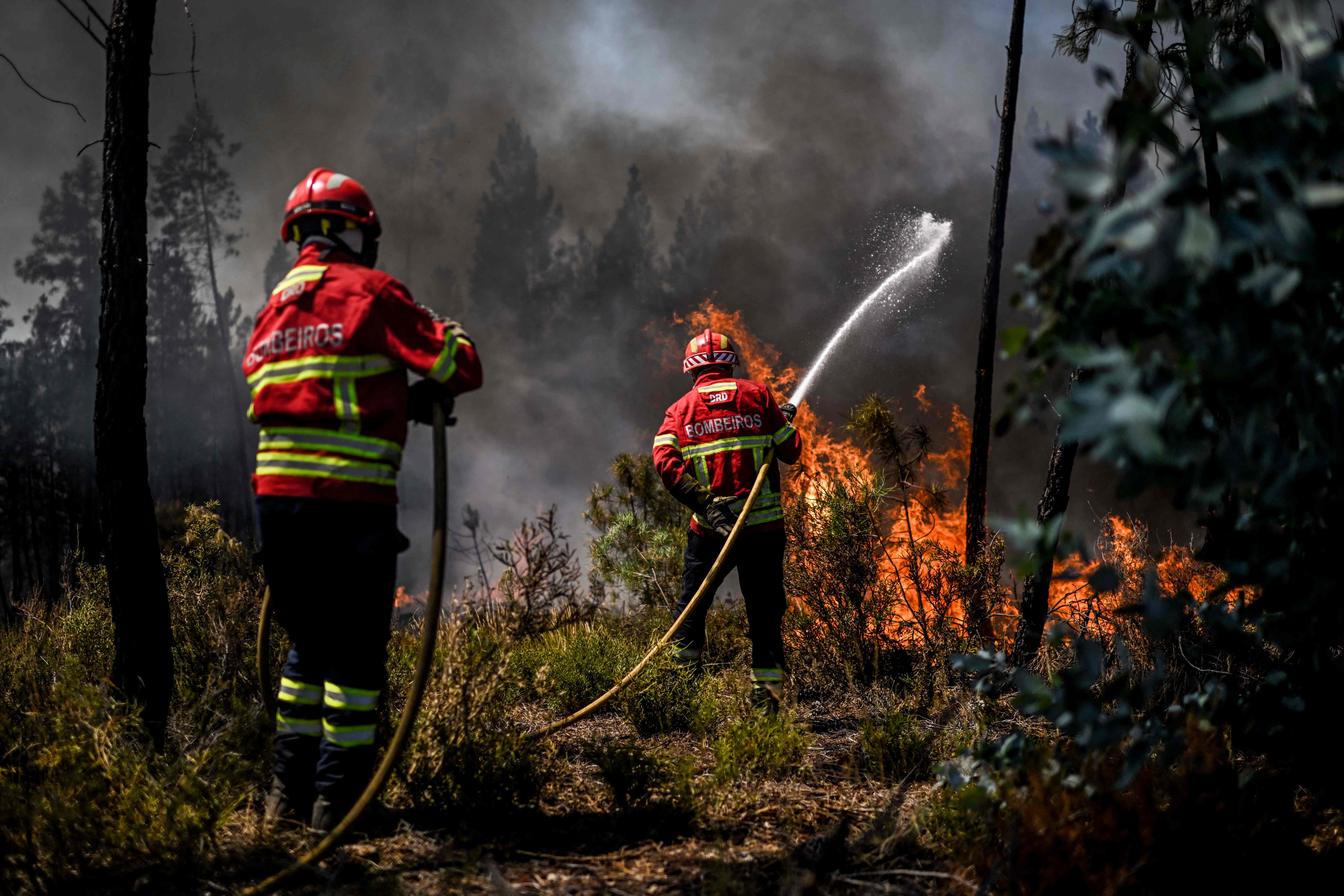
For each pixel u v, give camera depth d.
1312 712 2.16
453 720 2.90
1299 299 1.63
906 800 2.96
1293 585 1.90
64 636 4.31
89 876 2.29
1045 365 1.63
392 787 2.92
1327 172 1.55
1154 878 2.10
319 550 2.65
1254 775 2.29
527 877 2.38
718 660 5.48
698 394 4.55
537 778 2.98
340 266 2.74
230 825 2.74
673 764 3.07
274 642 4.02
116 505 3.20
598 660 4.56
